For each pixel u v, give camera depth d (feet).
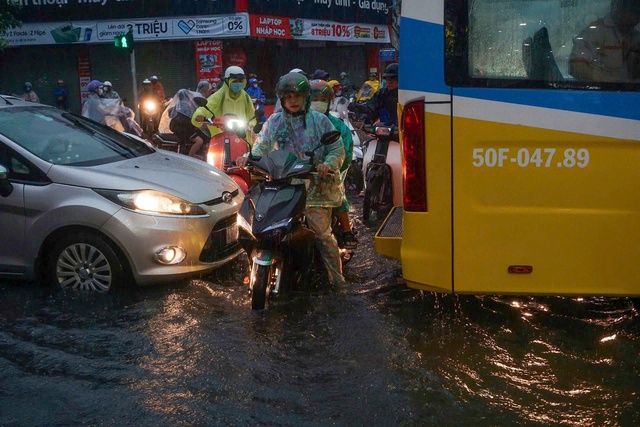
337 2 94.99
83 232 19.71
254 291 17.99
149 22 81.61
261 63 89.51
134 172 20.84
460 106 15.33
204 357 15.57
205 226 20.34
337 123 21.44
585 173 15.10
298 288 19.88
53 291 20.11
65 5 82.58
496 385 13.94
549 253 15.42
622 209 15.11
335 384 14.16
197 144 35.58
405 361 15.08
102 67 86.12
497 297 18.76
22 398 13.89
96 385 14.39
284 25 85.87
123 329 17.35
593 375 14.33
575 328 16.70
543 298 18.66
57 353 16.01
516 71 15.10
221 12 80.28
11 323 17.93
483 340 16.16
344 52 103.86
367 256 23.72
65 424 12.86
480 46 15.16
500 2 15.03
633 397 13.41
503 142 15.26
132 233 19.36
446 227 15.72
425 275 16.01
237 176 25.55
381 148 29.27
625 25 14.74
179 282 20.54
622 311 17.65
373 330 16.88
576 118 14.93
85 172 20.12
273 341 16.40
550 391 13.67
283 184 18.43
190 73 84.99
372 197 29.12
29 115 22.21
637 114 14.80
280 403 13.43
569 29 14.89
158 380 14.53
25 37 83.92
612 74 14.83
